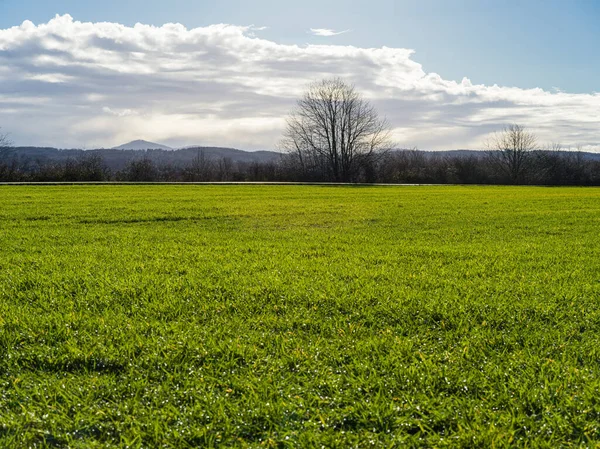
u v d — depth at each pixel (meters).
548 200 34.62
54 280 8.30
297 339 5.48
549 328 5.94
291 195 40.34
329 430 3.69
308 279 8.53
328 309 6.68
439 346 5.34
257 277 8.69
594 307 6.85
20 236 14.95
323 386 4.38
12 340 5.35
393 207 27.81
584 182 95.38
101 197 35.12
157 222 20.06
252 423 3.79
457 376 4.51
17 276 8.69
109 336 5.49
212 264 10.07
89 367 4.75
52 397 4.13
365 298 7.14
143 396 4.16
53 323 5.93
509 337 5.57
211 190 48.16
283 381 4.43
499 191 51.38
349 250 12.45
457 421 3.79
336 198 36.53
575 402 4.01
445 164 94.88
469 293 7.54
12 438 3.52
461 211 25.31
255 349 5.10
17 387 4.26
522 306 6.80
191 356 4.93
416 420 3.80
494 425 3.69
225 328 5.81
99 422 3.77
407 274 9.13
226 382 4.40
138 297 7.29
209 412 3.87
